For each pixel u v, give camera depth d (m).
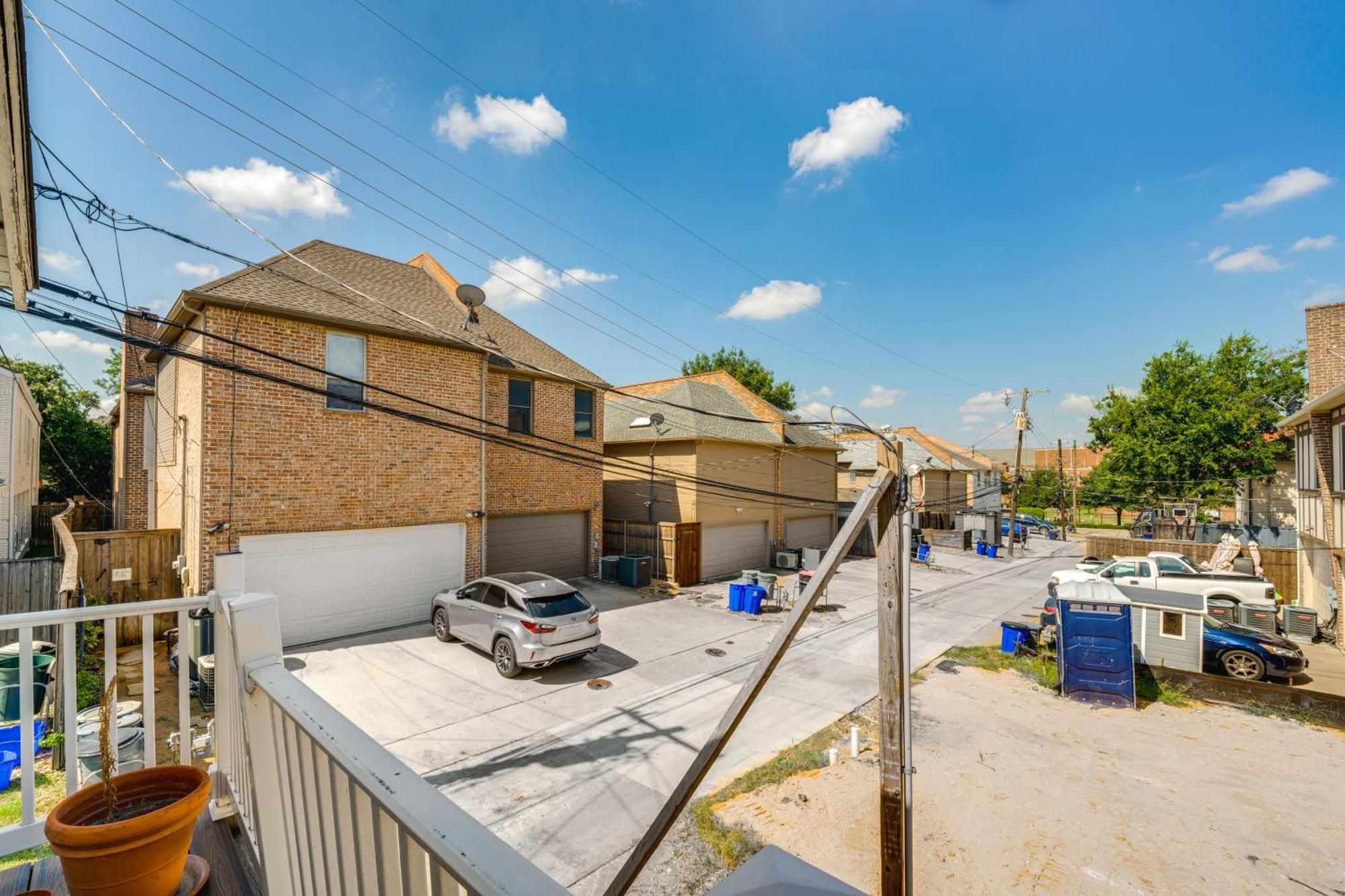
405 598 13.62
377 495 13.16
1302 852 6.51
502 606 11.26
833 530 29.06
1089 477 43.78
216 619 2.69
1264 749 9.03
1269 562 19.75
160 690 9.91
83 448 27.73
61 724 7.20
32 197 3.08
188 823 2.05
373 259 17.30
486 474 16.11
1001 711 10.40
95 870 1.84
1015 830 6.86
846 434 39.59
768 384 42.50
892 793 2.87
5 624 2.35
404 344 13.68
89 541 12.76
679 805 1.72
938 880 6.03
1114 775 8.16
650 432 21.73
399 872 1.18
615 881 1.81
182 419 13.32
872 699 10.57
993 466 54.03
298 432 12.09
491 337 16.52
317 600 12.34
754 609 16.17
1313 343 16.73
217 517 11.11
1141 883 6.02
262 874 2.06
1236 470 31.41
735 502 22.33
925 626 16.12
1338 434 14.45
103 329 5.45
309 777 1.59
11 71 2.21
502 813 6.91
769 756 8.40
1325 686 11.77
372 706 9.59
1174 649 11.77
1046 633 13.19
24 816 2.46
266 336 11.72
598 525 19.09
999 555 30.66
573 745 8.50
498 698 10.02
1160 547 26.42
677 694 10.48
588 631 11.23
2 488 14.34
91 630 12.40
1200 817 7.15
